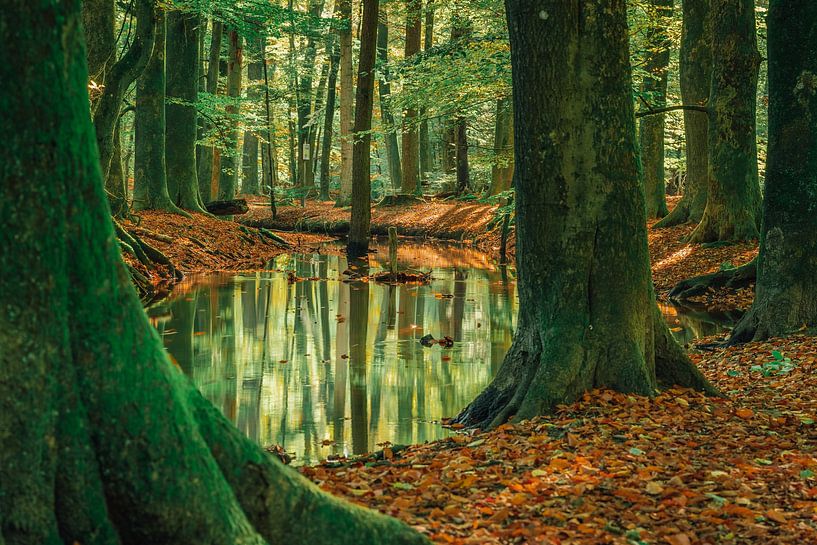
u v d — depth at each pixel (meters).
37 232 3.23
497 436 7.74
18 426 3.15
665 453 6.82
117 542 3.31
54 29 3.28
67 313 3.29
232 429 3.79
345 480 6.44
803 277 13.19
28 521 3.15
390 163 56.41
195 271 25.95
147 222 27.80
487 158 36.91
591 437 7.34
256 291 22.06
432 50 26.77
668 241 24.97
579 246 8.91
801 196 13.16
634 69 25.58
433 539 4.72
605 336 8.82
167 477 3.34
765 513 5.44
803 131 13.01
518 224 9.34
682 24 27.05
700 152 26.17
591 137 8.88
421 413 10.46
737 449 7.05
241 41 40.44
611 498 5.72
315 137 65.75
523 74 8.98
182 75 32.41
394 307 19.84
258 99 46.75
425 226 43.28
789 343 12.38
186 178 32.91
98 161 3.51
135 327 3.46
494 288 23.48
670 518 5.34
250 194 59.09
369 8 30.41
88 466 3.25
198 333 15.96
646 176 29.83
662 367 9.23
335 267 28.77
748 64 22.58
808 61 12.83
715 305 19.08
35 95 3.24
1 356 3.15
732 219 23.03
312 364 13.45
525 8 8.89
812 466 6.50
